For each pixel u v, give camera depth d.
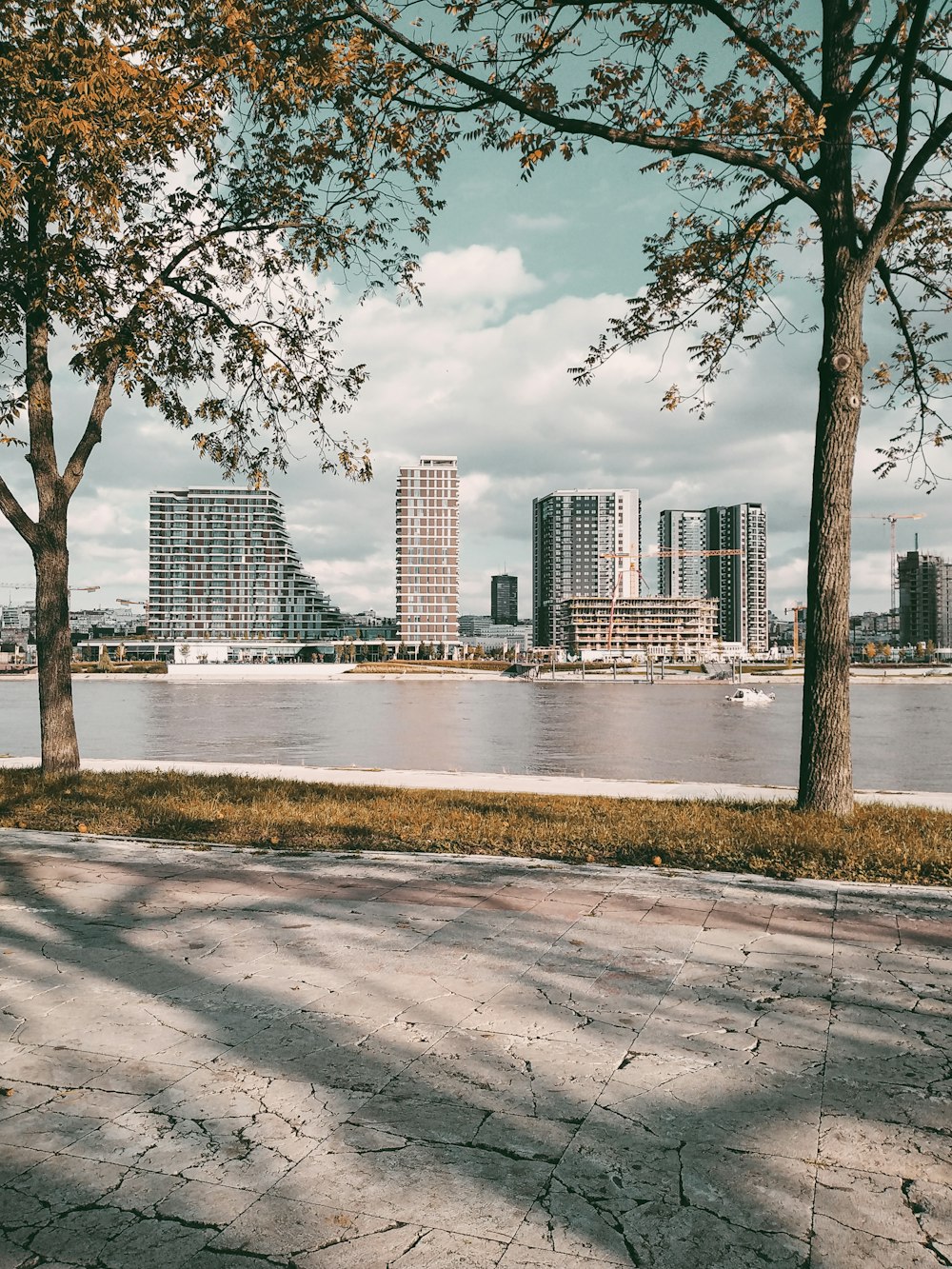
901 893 7.56
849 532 10.96
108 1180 3.23
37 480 14.78
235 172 14.43
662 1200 3.12
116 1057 4.29
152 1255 2.80
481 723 68.44
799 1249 2.85
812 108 10.69
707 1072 4.14
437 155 11.41
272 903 7.20
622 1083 4.02
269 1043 4.44
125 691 137.00
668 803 13.56
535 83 10.59
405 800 13.88
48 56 10.30
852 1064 4.24
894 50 10.30
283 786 15.29
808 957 5.86
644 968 5.61
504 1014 4.84
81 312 13.83
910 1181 3.26
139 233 14.67
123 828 10.93
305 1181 3.22
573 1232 2.93
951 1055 4.36
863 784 30.61
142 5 10.64
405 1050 4.36
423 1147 3.46
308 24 10.39
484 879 8.10
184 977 5.43
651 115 10.74
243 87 11.16
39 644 15.30
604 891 7.62
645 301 13.59
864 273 10.65
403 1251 2.82
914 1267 2.77
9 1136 3.55
